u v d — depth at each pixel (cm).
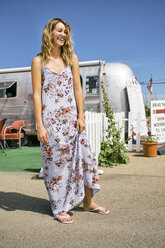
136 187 396
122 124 808
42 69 273
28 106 955
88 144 285
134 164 615
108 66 916
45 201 343
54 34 270
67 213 296
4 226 258
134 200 337
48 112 272
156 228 251
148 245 216
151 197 347
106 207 315
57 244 220
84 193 282
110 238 230
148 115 1392
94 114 576
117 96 884
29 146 1016
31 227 256
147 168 570
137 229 249
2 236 236
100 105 884
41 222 271
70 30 279
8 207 318
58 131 273
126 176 471
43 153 279
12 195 367
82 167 281
